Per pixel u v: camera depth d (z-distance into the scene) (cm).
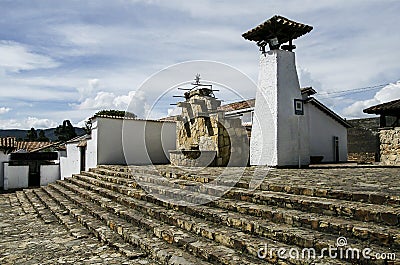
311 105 1747
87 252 621
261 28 1277
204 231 562
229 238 510
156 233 621
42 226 879
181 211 696
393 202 500
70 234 764
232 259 457
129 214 747
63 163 2212
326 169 1152
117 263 549
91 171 1545
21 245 695
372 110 1703
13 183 2050
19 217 1031
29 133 5466
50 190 1426
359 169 1148
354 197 550
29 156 2397
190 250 526
